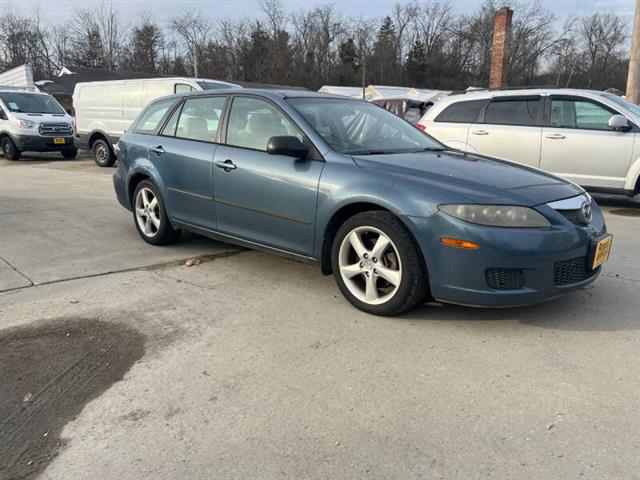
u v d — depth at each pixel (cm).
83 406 274
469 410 266
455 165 393
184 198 506
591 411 264
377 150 419
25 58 6481
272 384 292
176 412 268
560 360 314
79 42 6538
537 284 337
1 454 238
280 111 431
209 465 230
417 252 351
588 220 367
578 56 6481
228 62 6869
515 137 793
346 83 7169
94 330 360
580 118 758
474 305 341
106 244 571
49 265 496
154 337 349
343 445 241
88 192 923
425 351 327
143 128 574
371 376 299
